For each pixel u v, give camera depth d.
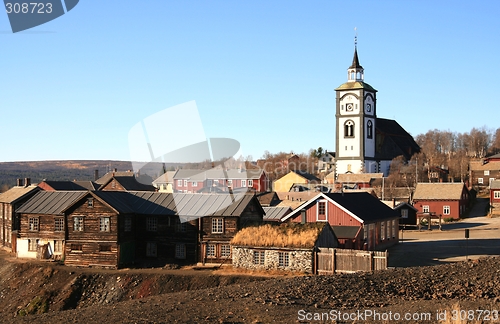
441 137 185.75
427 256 55.12
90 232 54.47
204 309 26.56
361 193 65.44
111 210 53.94
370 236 57.84
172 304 28.08
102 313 27.14
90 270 52.00
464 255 55.31
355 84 141.88
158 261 55.09
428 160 141.38
